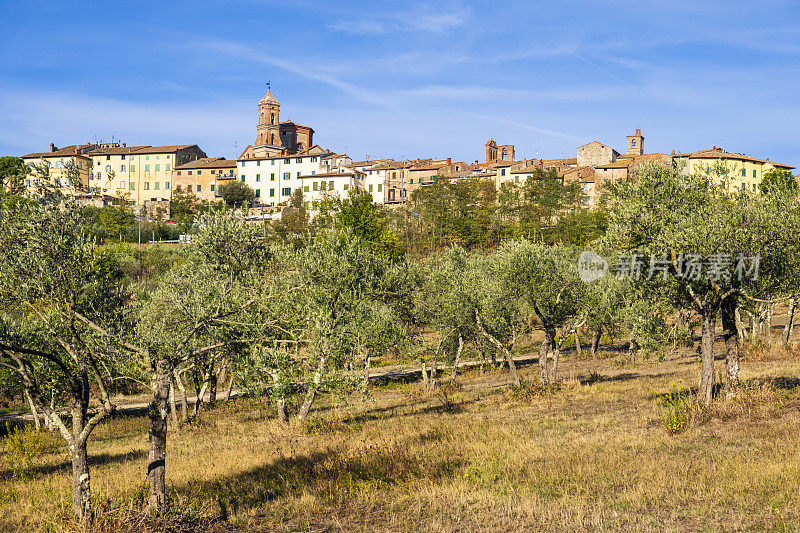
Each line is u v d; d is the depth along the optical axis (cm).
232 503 1645
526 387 3450
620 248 2605
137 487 1680
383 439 2314
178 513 1422
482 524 1356
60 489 1845
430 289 4209
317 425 2877
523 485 1625
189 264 2578
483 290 3762
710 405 2327
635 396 2972
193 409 3872
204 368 3419
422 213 11412
